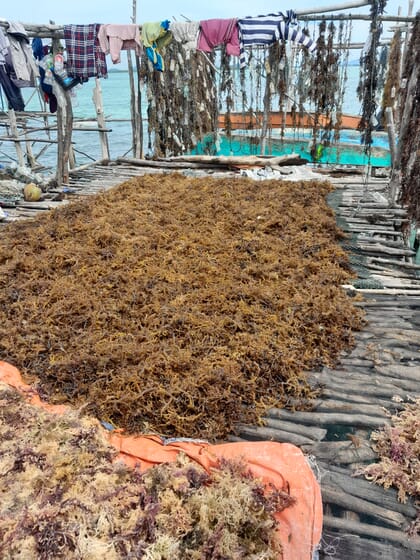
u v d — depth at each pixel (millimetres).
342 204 5340
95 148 14609
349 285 3533
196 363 2514
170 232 4195
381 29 4715
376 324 3043
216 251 3852
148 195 5320
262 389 2439
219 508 1660
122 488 1775
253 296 3150
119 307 3037
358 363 2676
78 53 6359
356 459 2039
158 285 3307
